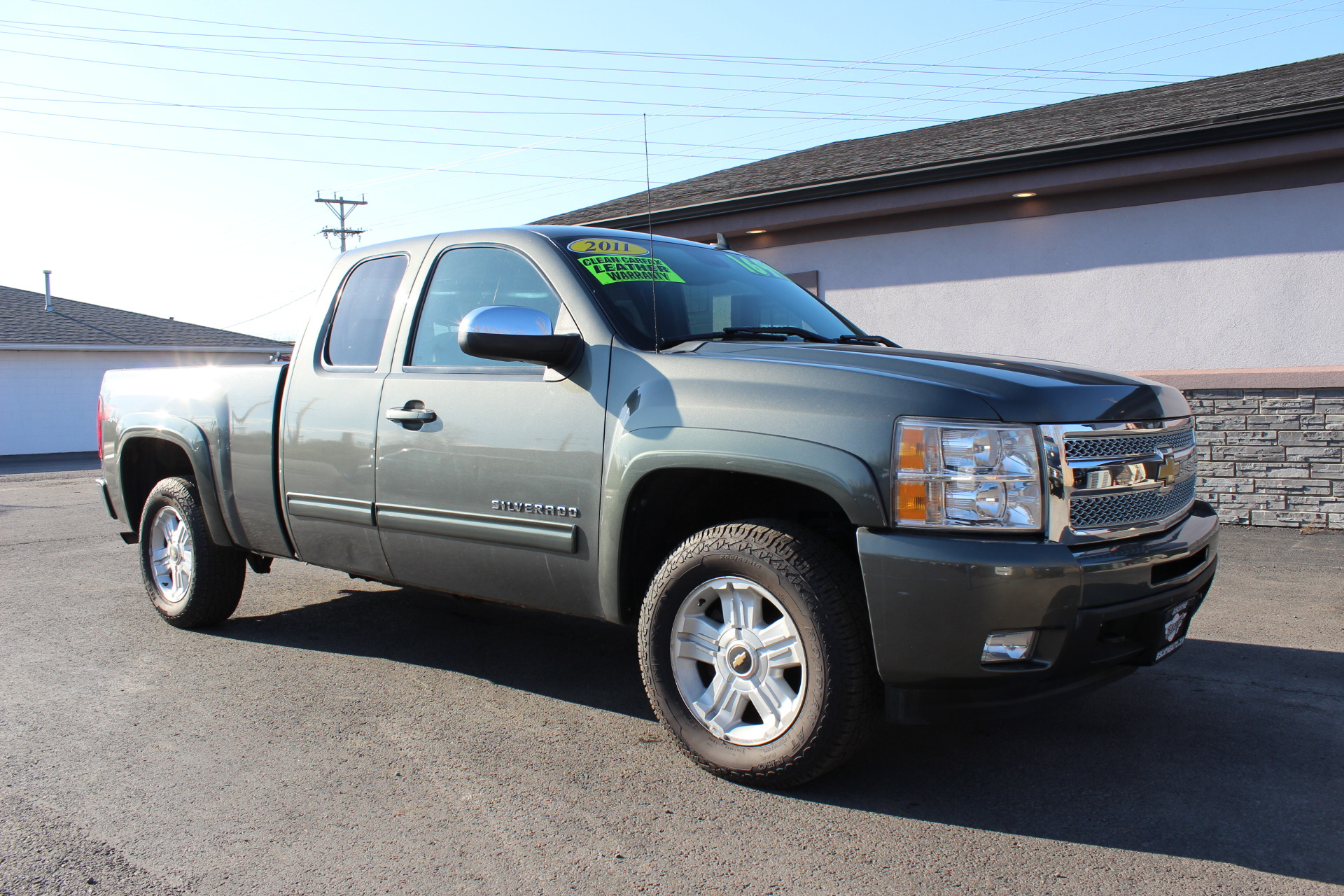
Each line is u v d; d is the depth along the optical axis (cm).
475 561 369
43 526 977
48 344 2766
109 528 942
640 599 341
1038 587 258
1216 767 314
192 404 482
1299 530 704
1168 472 305
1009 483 265
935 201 931
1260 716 358
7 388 2734
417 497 380
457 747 341
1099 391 292
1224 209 827
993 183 896
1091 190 890
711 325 372
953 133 1180
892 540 267
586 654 459
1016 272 938
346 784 310
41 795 304
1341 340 782
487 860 259
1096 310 896
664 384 317
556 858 260
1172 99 1002
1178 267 852
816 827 276
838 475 273
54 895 244
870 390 280
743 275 421
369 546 406
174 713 378
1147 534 295
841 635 279
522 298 371
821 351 316
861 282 1037
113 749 342
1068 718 361
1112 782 304
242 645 477
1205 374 741
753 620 300
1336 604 508
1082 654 271
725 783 307
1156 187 858
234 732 357
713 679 312
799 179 1048
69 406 2834
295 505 431
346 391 410
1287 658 424
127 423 519
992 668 264
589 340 342
